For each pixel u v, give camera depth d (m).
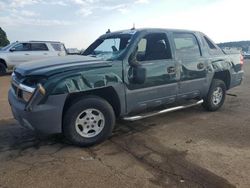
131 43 4.75
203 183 3.25
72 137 4.22
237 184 3.22
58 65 4.21
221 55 6.42
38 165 3.75
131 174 3.48
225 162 3.77
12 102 4.39
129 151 4.20
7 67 15.06
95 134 4.40
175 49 5.37
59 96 3.94
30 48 15.68
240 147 4.29
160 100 5.16
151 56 5.07
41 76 3.97
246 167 3.63
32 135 4.89
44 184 3.26
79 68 4.14
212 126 5.36
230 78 6.68
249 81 11.88
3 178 3.41
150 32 5.07
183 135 4.87
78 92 4.18
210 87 6.20
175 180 3.32
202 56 5.89
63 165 3.74
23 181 3.34
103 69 4.31
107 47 5.30
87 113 4.30
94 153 4.14
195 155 4.01
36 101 3.86
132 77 4.64
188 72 5.54
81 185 3.23
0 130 5.20
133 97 4.72
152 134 4.93
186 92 5.61
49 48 16.20
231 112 6.39
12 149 4.31
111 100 4.68
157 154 4.07
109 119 4.46
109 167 3.67
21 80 4.23
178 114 6.19
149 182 3.28
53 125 4.01
